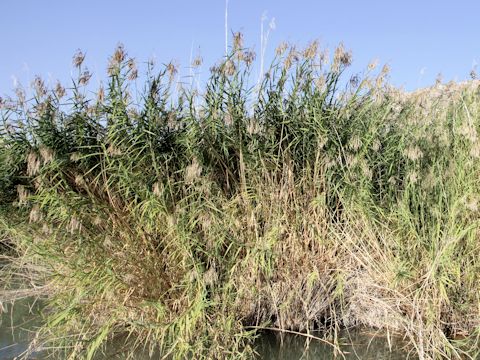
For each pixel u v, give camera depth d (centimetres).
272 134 521
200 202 493
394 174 544
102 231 503
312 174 539
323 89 520
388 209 532
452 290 478
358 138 497
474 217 481
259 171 524
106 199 523
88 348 438
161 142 520
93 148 521
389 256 498
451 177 486
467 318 478
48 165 498
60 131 519
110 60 484
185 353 429
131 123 493
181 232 462
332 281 510
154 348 473
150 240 494
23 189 494
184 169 488
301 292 508
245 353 448
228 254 501
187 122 504
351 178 515
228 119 497
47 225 507
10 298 598
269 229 510
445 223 480
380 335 501
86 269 494
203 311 451
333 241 518
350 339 492
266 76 520
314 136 528
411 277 475
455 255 487
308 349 479
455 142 496
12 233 572
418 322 455
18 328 533
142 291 480
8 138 520
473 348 439
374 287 507
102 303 485
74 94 517
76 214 484
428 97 559
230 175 534
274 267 510
